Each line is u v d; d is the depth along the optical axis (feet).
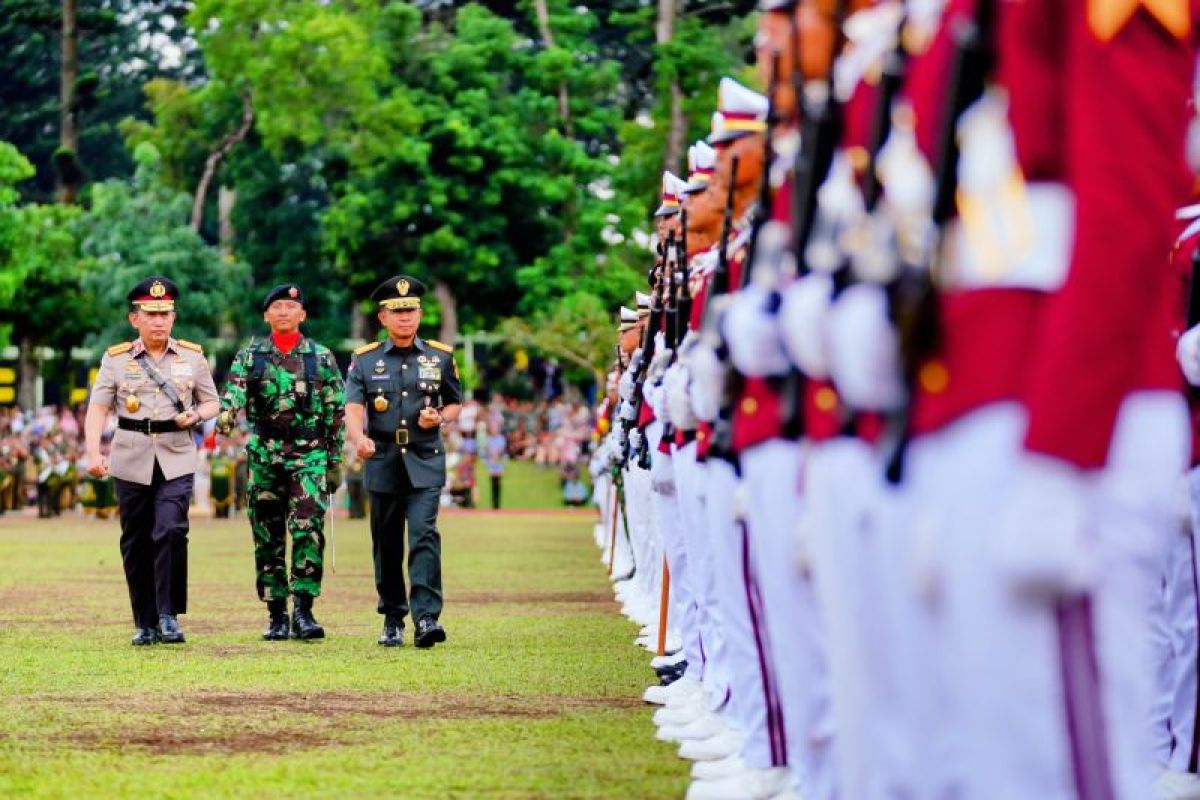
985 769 31.96
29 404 430.20
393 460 99.55
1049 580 27.78
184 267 427.74
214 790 57.52
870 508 35.32
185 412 101.45
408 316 100.58
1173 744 55.31
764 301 43.55
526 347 428.97
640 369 89.92
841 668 36.42
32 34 535.60
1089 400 28.17
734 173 58.18
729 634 56.80
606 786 57.67
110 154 547.49
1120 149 28.91
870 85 37.27
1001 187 32.19
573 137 448.65
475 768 60.95
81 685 82.69
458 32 444.55
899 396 32.91
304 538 103.76
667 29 418.72
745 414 48.93
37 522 284.00
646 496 110.83
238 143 466.70
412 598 99.50
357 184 431.02
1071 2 30.01
